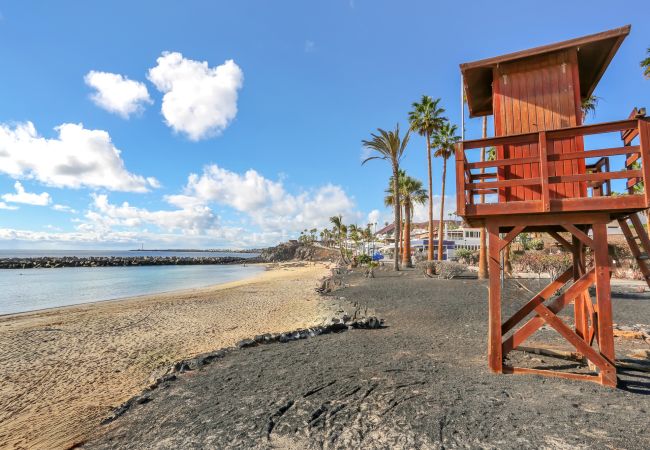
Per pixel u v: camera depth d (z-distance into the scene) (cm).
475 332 906
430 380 539
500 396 468
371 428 398
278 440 383
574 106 566
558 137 530
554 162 559
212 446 381
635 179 541
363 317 1134
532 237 3862
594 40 543
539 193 573
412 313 1200
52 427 490
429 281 2230
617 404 438
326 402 473
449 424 396
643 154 476
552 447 344
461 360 654
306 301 1781
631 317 1038
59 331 1220
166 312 1608
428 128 3192
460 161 568
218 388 552
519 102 601
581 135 523
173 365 688
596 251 512
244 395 515
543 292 564
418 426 395
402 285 2077
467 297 1512
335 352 733
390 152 3031
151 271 6366
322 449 362
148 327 1255
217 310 1634
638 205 473
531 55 580
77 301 2253
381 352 723
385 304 1434
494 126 613
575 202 503
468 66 621
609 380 498
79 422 499
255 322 1293
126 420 470
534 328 550
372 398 479
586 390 485
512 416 410
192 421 443
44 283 3741
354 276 2944
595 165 674
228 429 415
